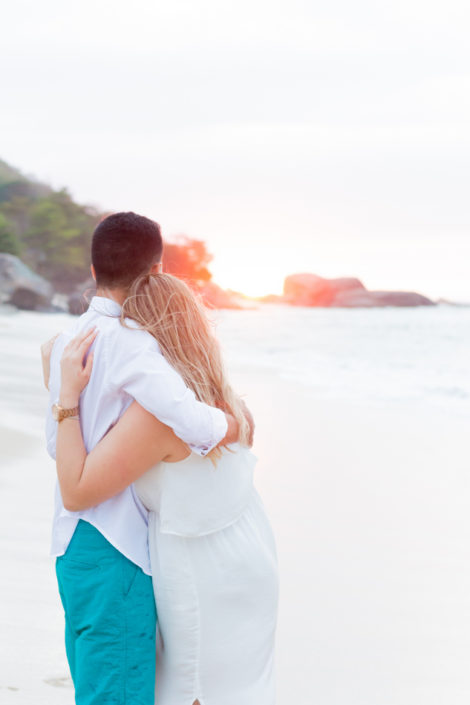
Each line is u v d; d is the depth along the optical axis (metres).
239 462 2.22
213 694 2.14
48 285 62.44
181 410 2.03
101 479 2.07
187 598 2.10
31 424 7.88
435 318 58.22
